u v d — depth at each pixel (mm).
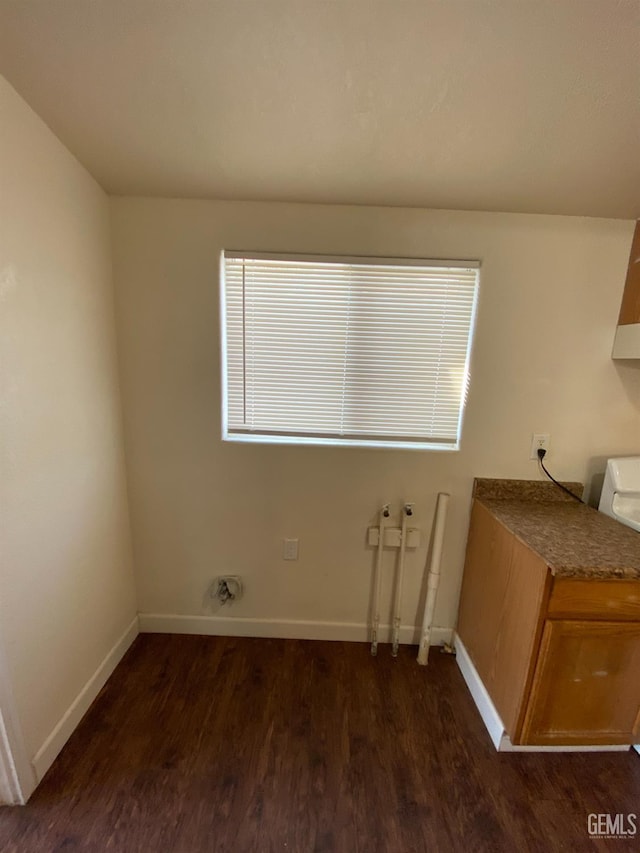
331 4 890
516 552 1405
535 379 1702
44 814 1188
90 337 1502
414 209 1583
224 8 908
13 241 1100
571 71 1004
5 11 924
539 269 1610
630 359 1656
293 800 1249
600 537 1392
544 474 1783
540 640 1273
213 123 1224
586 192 1429
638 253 1542
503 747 1427
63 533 1368
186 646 1899
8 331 1095
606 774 1361
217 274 1643
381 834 1168
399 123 1194
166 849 1116
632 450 1761
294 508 1859
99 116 1201
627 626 1261
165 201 1588
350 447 1785
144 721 1500
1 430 1080
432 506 1835
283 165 1384
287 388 1771
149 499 1855
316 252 1624
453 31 932
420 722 1543
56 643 1346
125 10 918
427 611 1824
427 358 1726
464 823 1205
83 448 1477
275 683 1699
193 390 1747
